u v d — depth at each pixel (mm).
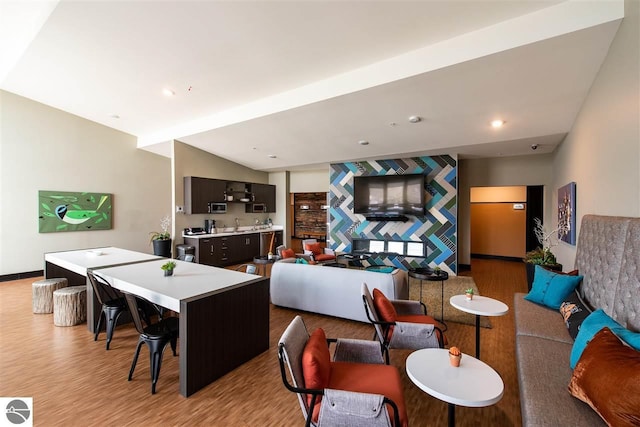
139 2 2615
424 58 3029
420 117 4332
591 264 2551
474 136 4875
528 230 7945
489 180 6703
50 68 4105
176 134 6105
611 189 2451
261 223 8867
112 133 6641
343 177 7445
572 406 1404
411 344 2281
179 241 6500
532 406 1422
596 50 2553
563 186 4559
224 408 2039
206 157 7012
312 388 1460
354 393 1364
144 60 3570
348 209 7371
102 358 2693
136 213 7074
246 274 3018
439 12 2479
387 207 6672
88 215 6273
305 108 4180
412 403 2100
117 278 2824
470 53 2754
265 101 4508
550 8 2389
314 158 7016
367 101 3895
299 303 3875
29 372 2461
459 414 1976
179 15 2725
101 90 4672
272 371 2504
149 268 3270
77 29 3105
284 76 3754
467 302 2668
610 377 1261
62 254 4164
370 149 5984
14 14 3209
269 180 9180
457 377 1535
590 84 3061
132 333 3250
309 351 1549
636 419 1112
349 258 6398
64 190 5973
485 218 8539
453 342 3027
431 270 3883
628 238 1958
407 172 6629
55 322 3420
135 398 2131
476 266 7289
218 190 7164
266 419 1937
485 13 2475
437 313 3904
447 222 6230
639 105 1931
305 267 3852
